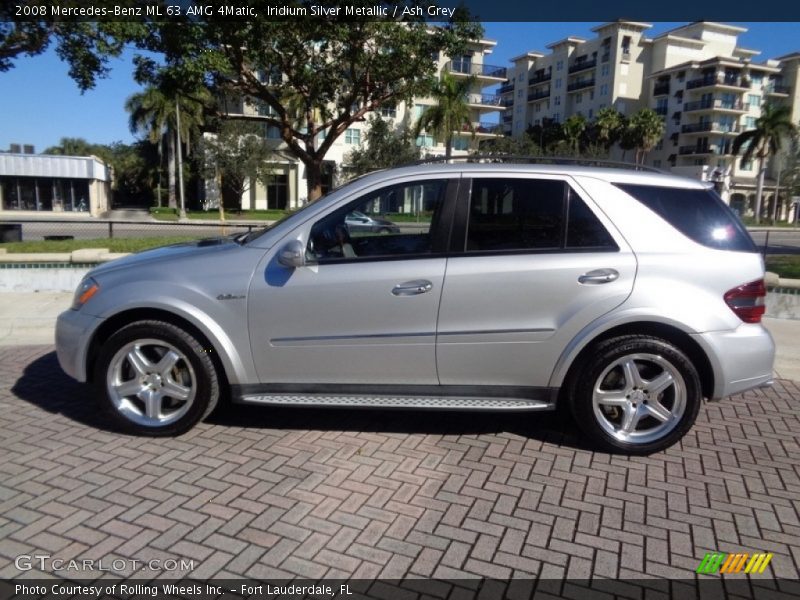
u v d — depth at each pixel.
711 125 68.69
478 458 4.10
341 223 4.16
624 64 73.88
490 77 57.16
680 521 3.38
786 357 6.61
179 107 41.72
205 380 4.20
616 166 4.48
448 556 3.02
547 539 3.18
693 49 74.62
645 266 3.97
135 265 4.33
